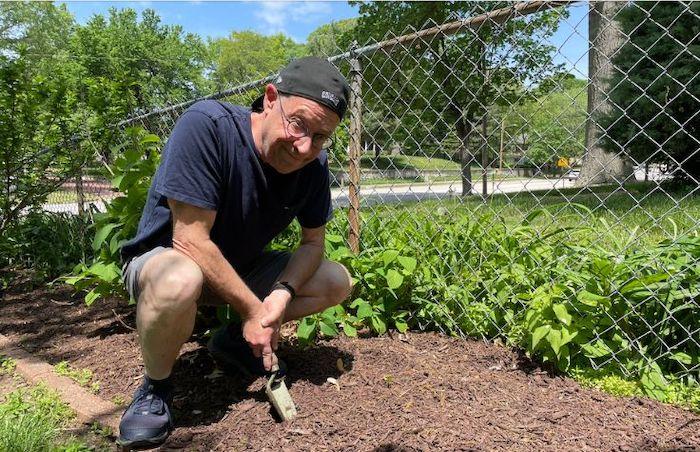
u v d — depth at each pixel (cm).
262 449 163
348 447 160
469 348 234
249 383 207
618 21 805
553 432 165
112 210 263
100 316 319
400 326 254
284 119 160
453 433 165
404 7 1551
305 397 193
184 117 165
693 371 195
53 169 490
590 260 222
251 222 181
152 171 260
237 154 167
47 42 4119
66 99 457
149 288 158
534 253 236
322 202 198
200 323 268
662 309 202
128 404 200
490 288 246
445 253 269
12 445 167
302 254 196
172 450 167
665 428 166
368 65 289
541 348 211
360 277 262
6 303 366
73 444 174
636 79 788
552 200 540
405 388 196
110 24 2886
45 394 211
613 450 155
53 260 445
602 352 201
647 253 210
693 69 744
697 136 749
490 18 237
